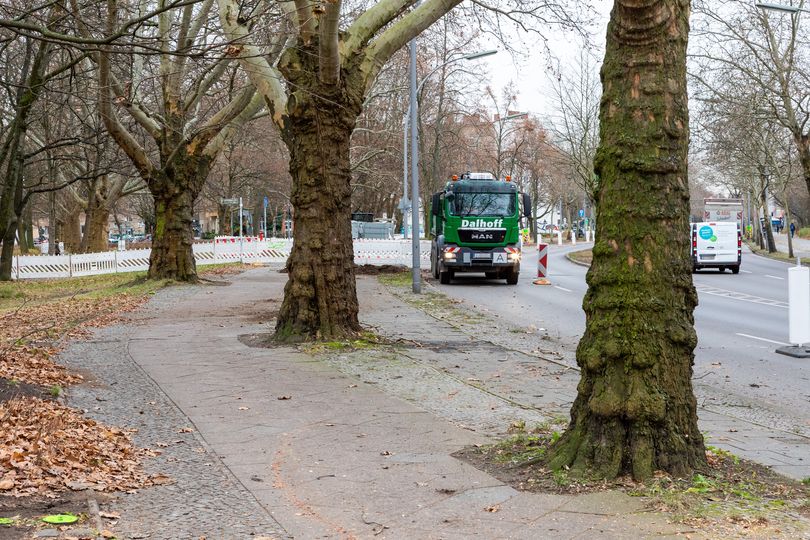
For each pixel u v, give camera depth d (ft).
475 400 31.37
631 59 19.90
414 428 26.30
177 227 91.20
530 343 49.06
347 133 46.68
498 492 19.13
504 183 98.22
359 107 46.98
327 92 45.29
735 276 115.96
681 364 19.71
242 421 27.37
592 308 20.33
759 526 16.21
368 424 26.91
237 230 290.56
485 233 97.30
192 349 43.73
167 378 35.24
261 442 24.61
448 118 169.27
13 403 26.68
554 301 76.69
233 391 32.50
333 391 32.60
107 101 75.10
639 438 19.29
